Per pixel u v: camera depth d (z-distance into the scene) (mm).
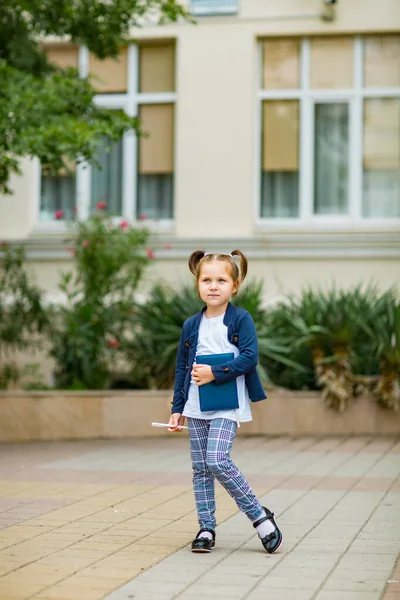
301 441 13562
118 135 13555
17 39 14031
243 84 17891
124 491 9570
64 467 11250
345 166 18000
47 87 12867
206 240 17625
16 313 15227
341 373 14039
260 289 15156
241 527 7820
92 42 14289
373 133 17969
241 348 6895
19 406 13727
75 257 15352
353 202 17922
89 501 9000
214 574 6309
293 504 8875
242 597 5762
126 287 15867
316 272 17375
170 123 18422
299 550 7023
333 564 6590
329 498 9180
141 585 6020
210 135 17953
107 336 15367
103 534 7535
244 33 17891
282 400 14109
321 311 14305
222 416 6883
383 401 13930
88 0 13742
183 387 7074
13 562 6594
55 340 15273
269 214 18109
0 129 12320
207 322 7023
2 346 16219
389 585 6031
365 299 14633
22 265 16281
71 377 15188
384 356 13930
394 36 17859
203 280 6969
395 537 7465
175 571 6375
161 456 12195
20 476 10570
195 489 7090
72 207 18641
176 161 18078
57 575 6246
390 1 17562
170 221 18391
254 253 17516
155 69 18453
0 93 12891
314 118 18047
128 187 18516
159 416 13914
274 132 18109
